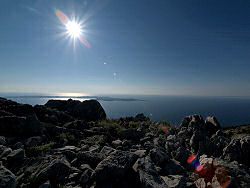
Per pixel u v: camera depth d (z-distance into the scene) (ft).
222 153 23.22
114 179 15.19
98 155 19.83
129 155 18.71
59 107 61.26
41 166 16.65
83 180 14.90
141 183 14.38
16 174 15.87
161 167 19.61
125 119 53.83
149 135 32.94
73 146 23.88
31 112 36.42
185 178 17.20
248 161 20.51
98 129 34.88
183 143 29.53
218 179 15.26
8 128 25.57
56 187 14.11
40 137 25.39
